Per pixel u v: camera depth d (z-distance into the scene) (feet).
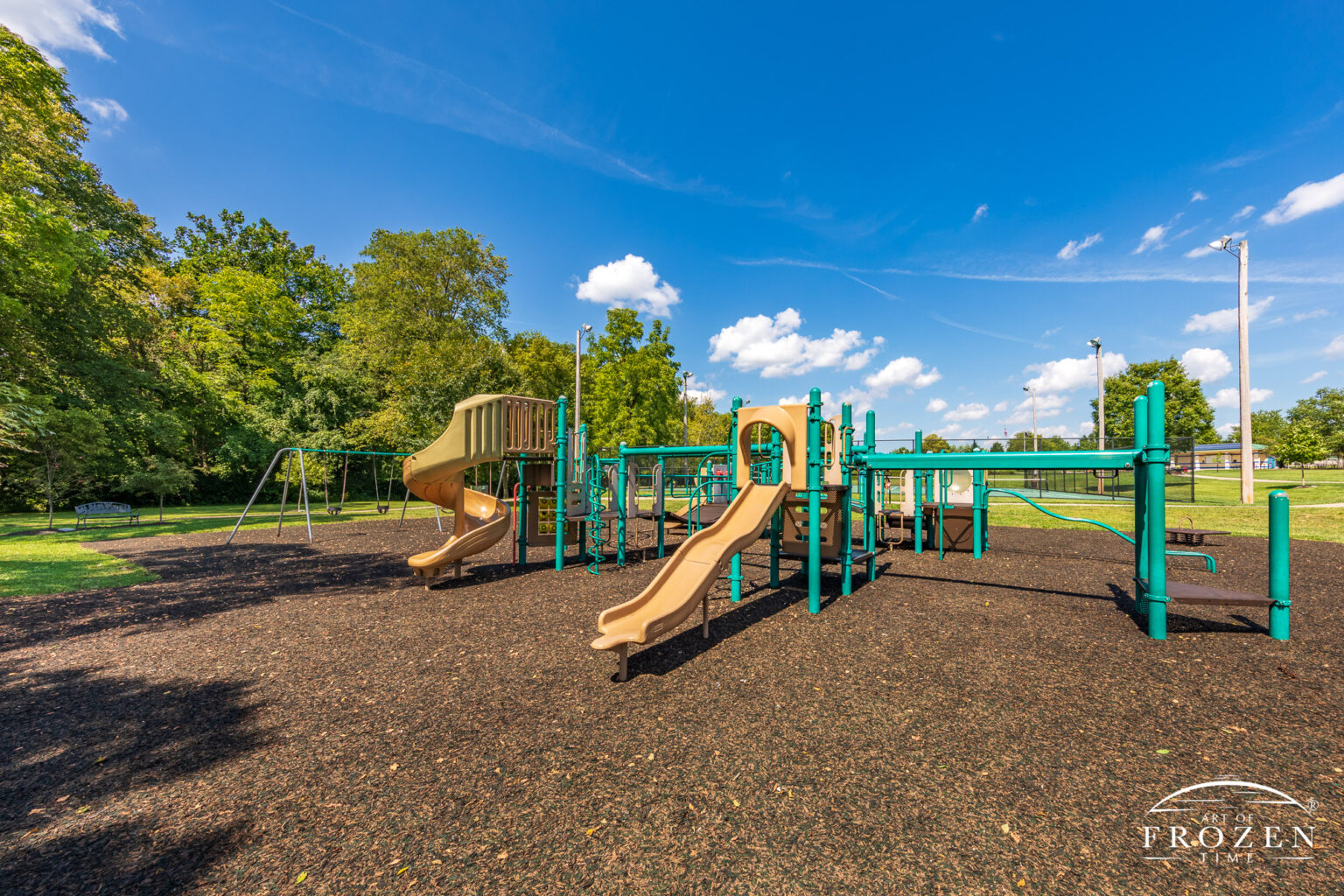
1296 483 83.20
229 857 6.40
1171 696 10.71
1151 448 14.56
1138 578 16.44
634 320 98.07
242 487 90.07
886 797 7.44
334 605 19.30
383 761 8.61
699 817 7.02
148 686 11.93
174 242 109.91
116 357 63.98
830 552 21.08
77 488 74.18
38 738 9.55
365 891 5.80
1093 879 5.83
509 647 14.42
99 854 6.48
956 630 15.46
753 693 11.16
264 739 9.42
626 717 10.13
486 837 6.68
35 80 49.21
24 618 17.83
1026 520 46.60
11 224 40.78
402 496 98.94
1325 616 16.25
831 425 21.72
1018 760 8.39
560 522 25.61
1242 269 56.49
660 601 13.60
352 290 88.99
